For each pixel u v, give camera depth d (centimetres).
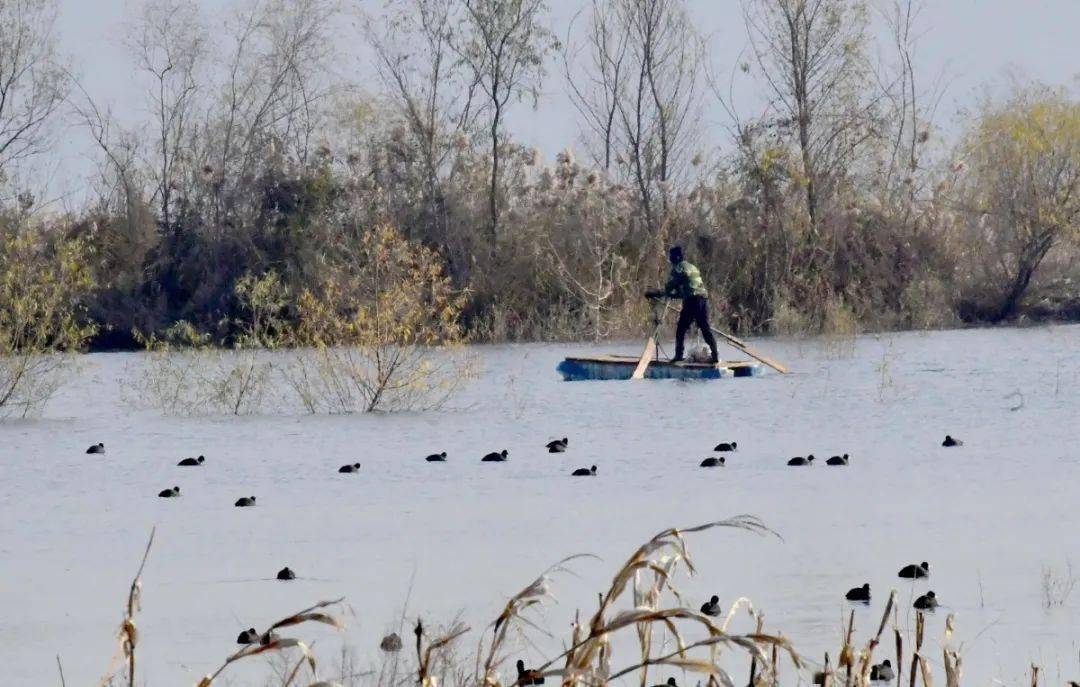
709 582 4372
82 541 5241
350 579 4525
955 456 7112
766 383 10938
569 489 6266
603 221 16238
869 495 5972
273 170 16338
